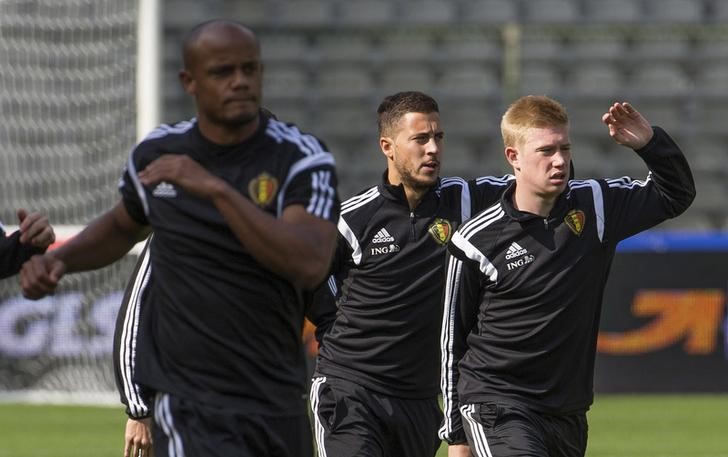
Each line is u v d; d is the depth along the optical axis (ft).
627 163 225.56
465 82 233.35
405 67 233.96
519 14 240.53
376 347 70.69
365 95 229.86
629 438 125.90
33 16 157.38
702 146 225.97
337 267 71.77
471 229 63.62
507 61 206.80
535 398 63.36
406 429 71.05
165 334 48.73
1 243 51.75
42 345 149.89
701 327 158.92
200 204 47.42
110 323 146.82
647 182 65.41
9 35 157.69
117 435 125.18
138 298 59.21
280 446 48.62
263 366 48.24
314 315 72.02
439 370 71.92
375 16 238.48
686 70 232.94
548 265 62.69
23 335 150.10
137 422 60.13
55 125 156.56
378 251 70.69
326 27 236.02
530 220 62.64
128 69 153.07
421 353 71.05
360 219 71.26
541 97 63.62
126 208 50.14
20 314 150.30
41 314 149.89
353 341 71.15
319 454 71.31
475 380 64.18
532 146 61.87
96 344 147.64
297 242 44.62
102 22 154.40
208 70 45.65
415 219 71.15
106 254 51.16
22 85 157.17
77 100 155.43
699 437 126.62
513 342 63.26
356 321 71.05
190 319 47.85
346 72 232.73
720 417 141.18
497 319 63.57
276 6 236.22
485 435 62.75
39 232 51.55
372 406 70.54
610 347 158.10
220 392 48.08
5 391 150.61
